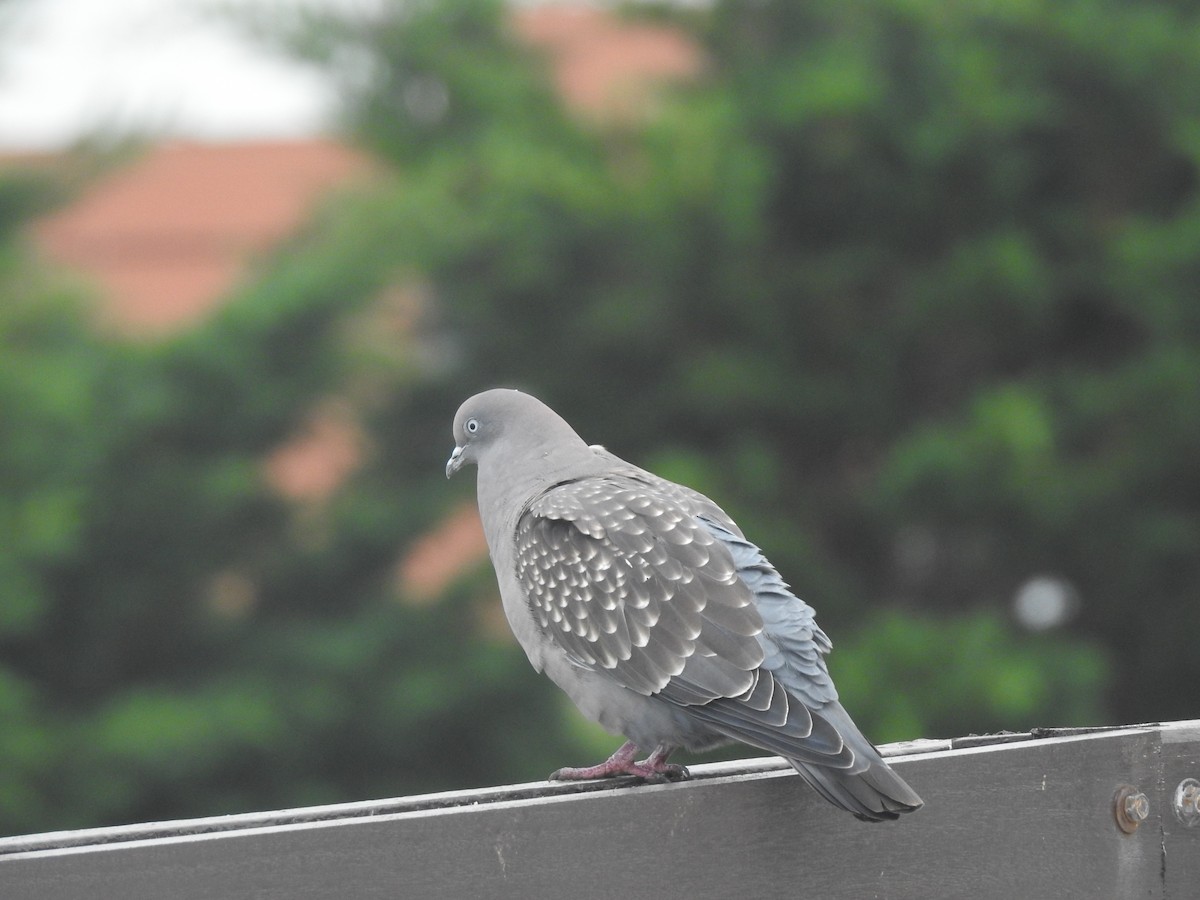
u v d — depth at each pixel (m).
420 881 3.61
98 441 16.20
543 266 17.11
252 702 16.08
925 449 15.73
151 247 26.92
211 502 16.80
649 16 18.17
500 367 18.17
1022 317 16.58
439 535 18.59
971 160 16.33
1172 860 4.43
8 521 15.14
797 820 4.06
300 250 17.52
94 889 3.33
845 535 17.55
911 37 16.16
